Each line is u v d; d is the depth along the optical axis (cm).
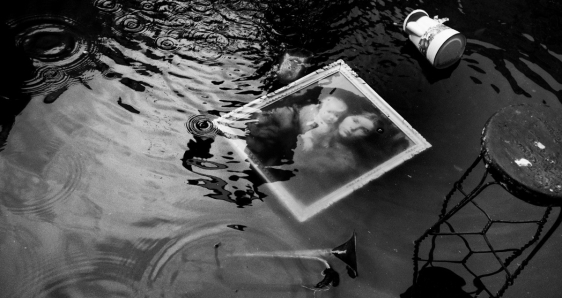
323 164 257
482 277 219
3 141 259
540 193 163
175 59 297
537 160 172
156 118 271
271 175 252
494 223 236
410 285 217
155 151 258
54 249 224
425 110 280
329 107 280
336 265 222
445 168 256
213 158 257
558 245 229
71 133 263
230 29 312
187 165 253
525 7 329
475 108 280
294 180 251
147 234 229
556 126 183
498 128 182
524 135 180
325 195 246
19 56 293
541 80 293
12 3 317
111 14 317
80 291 212
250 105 279
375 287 216
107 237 228
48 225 231
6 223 231
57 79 285
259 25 314
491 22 321
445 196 246
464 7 328
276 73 293
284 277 218
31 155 254
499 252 227
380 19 321
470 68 298
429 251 228
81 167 251
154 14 318
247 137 266
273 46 305
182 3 324
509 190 174
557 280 218
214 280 217
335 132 270
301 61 299
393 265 223
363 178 253
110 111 273
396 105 282
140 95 280
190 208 238
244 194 245
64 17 314
